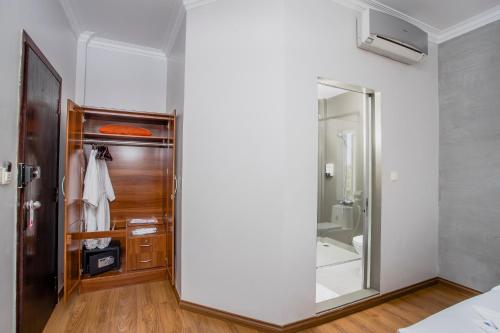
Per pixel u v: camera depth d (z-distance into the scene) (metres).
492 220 2.30
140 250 2.52
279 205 1.77
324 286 2.42
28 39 1.48
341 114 2.60
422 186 2.57
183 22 2.29
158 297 2.24
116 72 2.99
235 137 1.91
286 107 1.77
